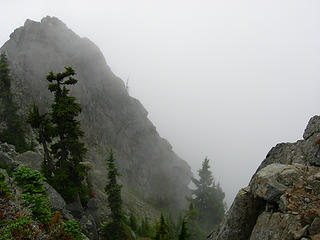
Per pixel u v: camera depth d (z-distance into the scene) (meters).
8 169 21.67
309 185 11.65
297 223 10.00
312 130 16.20
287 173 12.61
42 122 23.89
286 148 18.45
